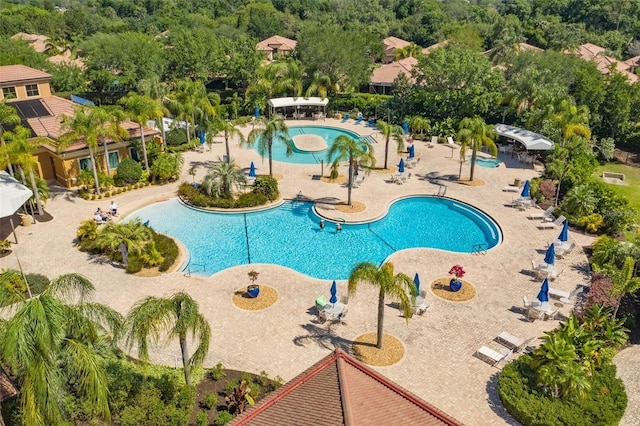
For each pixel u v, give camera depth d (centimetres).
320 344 2206
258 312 2428
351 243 3244
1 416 1619
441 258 2972
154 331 1742
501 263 2908
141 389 1820
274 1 14712
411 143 5331
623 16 11319
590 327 2212
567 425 1719
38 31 11419
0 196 2980
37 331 1384
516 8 12900
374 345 2198
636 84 5281
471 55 5738
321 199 3847
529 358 2028
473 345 2205
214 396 1844
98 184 3788
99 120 3594
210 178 3678
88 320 1614
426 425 1303
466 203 3781
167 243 3006
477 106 5469
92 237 3038
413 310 2425
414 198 3959
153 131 4447
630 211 3306
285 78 6588
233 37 10950
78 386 1669
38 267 2802
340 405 1288
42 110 4447
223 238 3284
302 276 2762
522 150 4991
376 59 9731
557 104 4947
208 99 5775
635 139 5231
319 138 5403
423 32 11631
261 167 4569
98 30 12450
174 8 15100
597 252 2828
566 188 3900
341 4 15362
